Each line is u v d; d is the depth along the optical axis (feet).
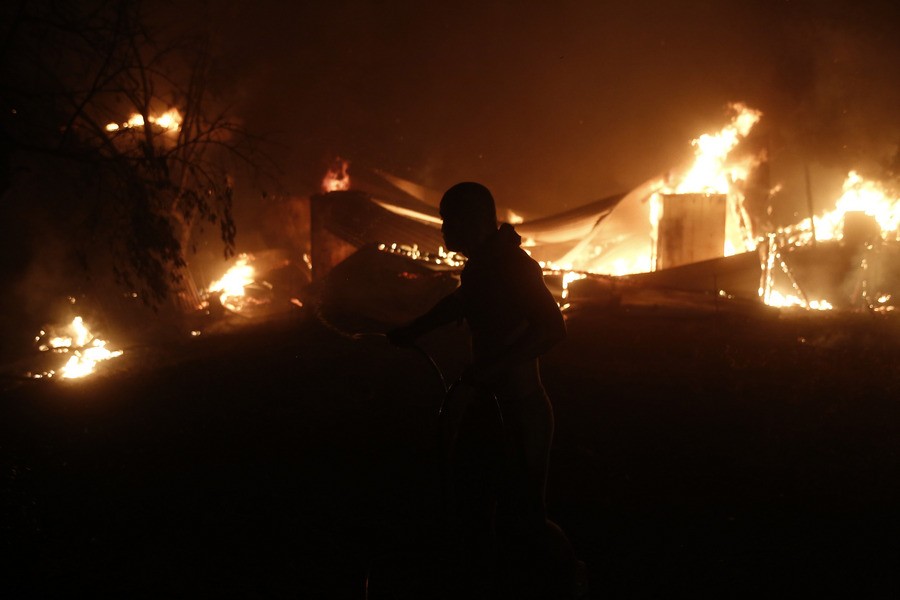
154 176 29.40
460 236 10.66
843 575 11.86
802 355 30.76
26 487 16.35
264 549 13.11
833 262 48.19
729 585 11.57
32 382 31.89
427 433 19.79
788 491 15.43
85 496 15.87
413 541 13.00
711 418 21.01
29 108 28.96
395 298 41.47
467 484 10.41
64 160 35.06
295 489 15.93
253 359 31.42
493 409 10.20
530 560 11.35
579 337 35.53
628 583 11.63
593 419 20.92
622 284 44.83
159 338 43.91
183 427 21.17
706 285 45.16
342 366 29.14
